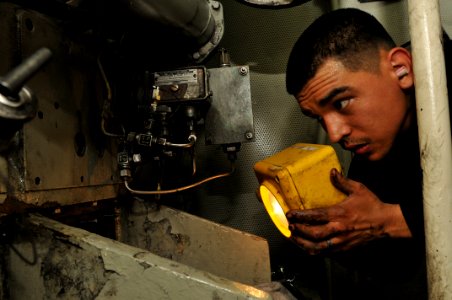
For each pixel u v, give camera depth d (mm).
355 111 709
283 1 939
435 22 517
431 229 517
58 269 575
